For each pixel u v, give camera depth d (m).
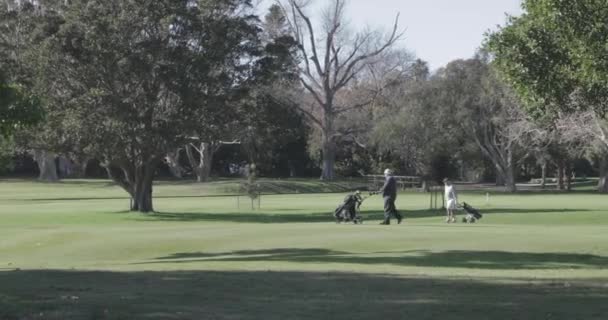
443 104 89.19
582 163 126.31
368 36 99.06
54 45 45.72
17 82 44.44
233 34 48.88
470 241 26.58
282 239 28.00
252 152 104.00
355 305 12.25
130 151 51.88
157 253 25.78
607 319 11.21
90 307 11.70
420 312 11.65
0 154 27.66
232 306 12.02
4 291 13.61
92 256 25.34
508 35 19.47
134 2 46.22
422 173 93.69
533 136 81.69
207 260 22.67
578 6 18.03
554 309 11.98
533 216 46.66
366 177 100.94
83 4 46.88
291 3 95.31
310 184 93.69
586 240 26.88
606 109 19.83
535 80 19.36
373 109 100.06
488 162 105.44
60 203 68.69
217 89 49.22
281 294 13.52
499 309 11.97
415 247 25.11
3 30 48.56
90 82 47.53
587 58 18.03
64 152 49.97
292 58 63.19
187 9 47.34
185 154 118.88
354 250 24.84
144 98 48.00
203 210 57.34
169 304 12.15
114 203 68.44
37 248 27.30
